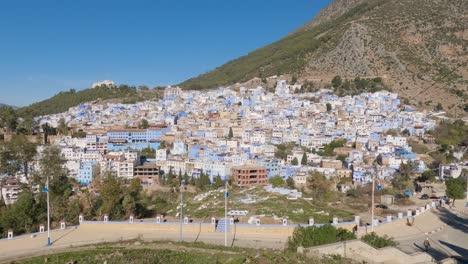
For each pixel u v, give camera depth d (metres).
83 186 164.38
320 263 50.19
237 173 159.00
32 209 85.50
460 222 92.50
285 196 116.19
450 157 197.88
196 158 191.38
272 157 190.88
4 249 61.72
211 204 108.56
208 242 68.88
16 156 162.88
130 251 57.06
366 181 160.62
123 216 92.56
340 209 106.88
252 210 97.94
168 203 124.69
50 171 141.12
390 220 86.38
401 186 150.12
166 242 61.84
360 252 55.78
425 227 86.50
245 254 54.88
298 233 61.50
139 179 165.62
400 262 55.16
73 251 58.44
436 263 56.62
